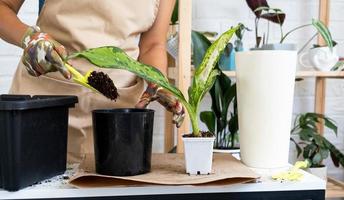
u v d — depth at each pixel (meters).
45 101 0.54
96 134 0.55
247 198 0.55
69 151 0.80
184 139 0.56
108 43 0.80
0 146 0.51
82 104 0.78
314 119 1.40
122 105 0.81
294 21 1.59
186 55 0.99
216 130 1.28
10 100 0.52
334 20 1.61
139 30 0.83
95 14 0.80
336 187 1.40
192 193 0.53
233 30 0.59
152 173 0.56
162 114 1.50
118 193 0.52
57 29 0.81
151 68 0.54
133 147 0.55
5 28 0.73
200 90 0.57
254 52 0.64
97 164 0.55
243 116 0.66
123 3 0.80
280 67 0.63
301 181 0.56
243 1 1.55
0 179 0.52
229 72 1.21
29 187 0.53
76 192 0.52
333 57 1.31
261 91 0.64
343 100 1.63
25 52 0.56
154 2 0.82
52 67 0.56
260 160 0.65
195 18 1.54
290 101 0.65
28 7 1.45
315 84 1.55
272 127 0.64
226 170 0.59
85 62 0.77
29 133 0.52
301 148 1.47
